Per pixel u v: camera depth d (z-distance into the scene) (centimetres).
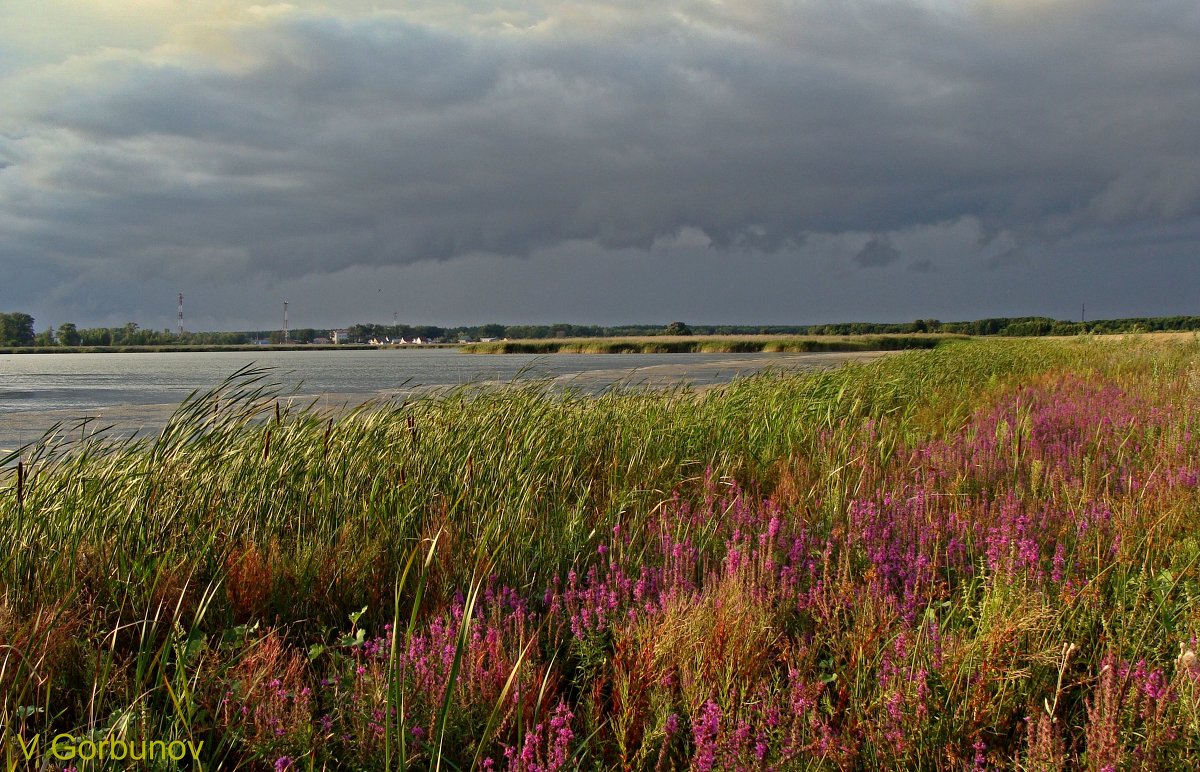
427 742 273
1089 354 2659
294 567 439
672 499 610
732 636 314
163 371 5928
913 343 10825
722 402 1034
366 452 596
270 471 540
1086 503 515
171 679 315
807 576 424
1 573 405
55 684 316
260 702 292
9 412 2262
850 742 266
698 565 460
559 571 457
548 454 690
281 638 356
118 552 427
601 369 4450
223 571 404
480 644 328
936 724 273
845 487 596
